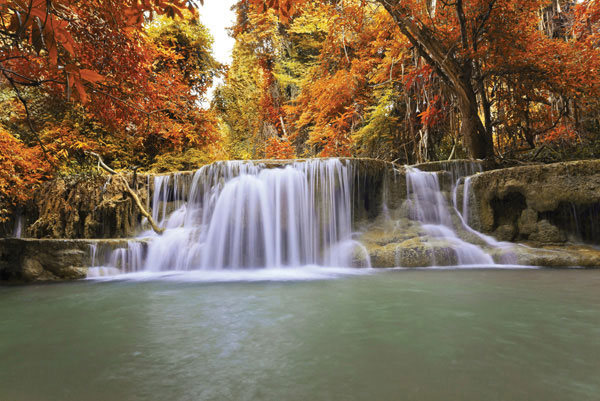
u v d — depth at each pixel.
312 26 20.22
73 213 9.05
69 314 3.57
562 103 12.30
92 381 1.88
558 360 2.03
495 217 8.20
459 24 11.24
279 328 2.84
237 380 1.84
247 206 8.30
